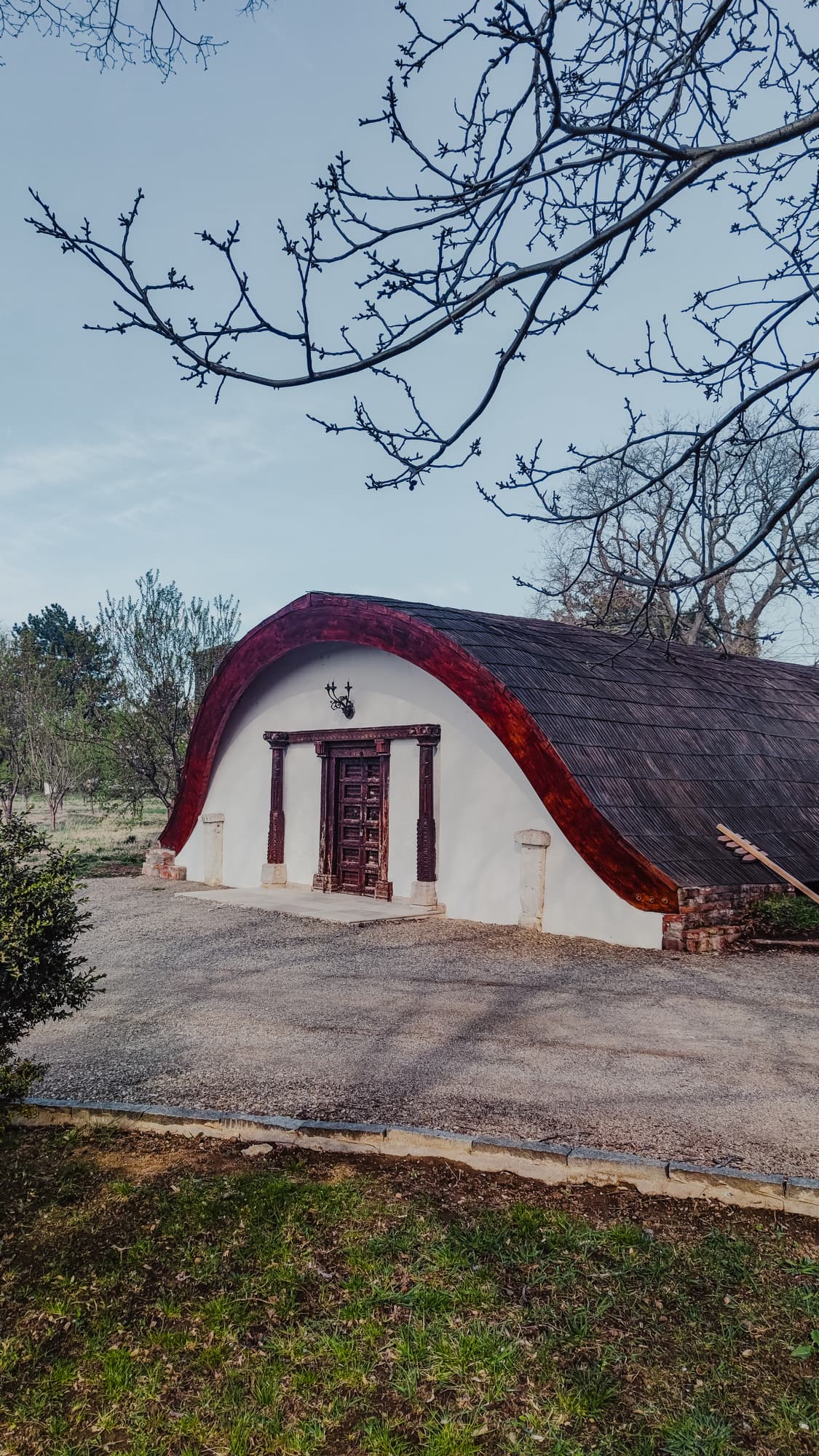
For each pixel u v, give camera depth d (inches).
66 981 220.8
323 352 153.9
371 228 154.1
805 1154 194.9
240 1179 186.9
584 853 456.8
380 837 565.6
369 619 550.6
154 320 142.0
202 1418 123.9
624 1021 305.7
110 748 870.4
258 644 631.8
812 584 195.3
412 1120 215.6
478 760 510.9
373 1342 137.3
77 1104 224.4
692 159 148.8
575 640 624.4
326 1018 313.0
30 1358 135.8
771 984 361.1
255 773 665.6
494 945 441.7
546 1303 145.7
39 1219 172.9
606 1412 123.4
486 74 164.7
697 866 447.2
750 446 209.5
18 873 217.9
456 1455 115.8
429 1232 165.2
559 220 191.9
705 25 155.9
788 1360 132.6
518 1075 250.2
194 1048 278.7
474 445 168.7
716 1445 117.0
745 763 564.7
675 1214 173.5
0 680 974.4
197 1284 152.1
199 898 592.1
